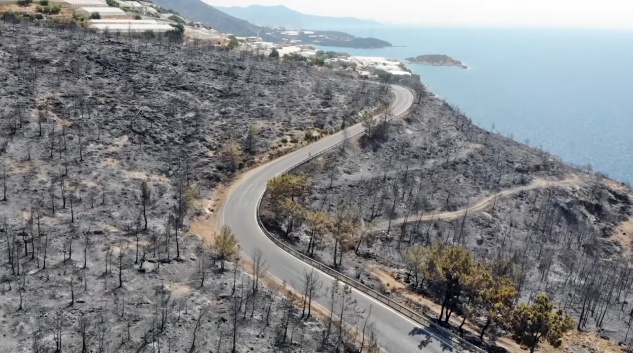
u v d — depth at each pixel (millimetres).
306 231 88125
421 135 142250
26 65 115500
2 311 46531
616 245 125125
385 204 107438
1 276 51875
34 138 87812
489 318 60281
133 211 75500
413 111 154000
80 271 55500
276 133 119250
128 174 87312
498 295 59125
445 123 158125
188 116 115000
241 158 106375
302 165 108750
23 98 99688
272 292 60094
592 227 128875
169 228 70500
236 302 54438
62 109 101062
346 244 79812
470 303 66625
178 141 105188
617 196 143000
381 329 57906
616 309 91938
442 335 58000
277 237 80000
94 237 63938
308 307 58688
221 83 139125
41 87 106750
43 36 140250
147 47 154750
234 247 68500
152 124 107125
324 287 65812
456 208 115188
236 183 98250
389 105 158500
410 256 78062
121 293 53000
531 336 56125
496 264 82812
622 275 103125
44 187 74125
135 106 111625
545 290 93000
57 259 56969
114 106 108688
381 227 99562
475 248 101750
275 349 48750
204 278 59719
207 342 47594
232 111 124188
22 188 72062
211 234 77500
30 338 43969
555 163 153750
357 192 108188
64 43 137000
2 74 107375
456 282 61062
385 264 85062
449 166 131125
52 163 82250
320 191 103812
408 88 193375
